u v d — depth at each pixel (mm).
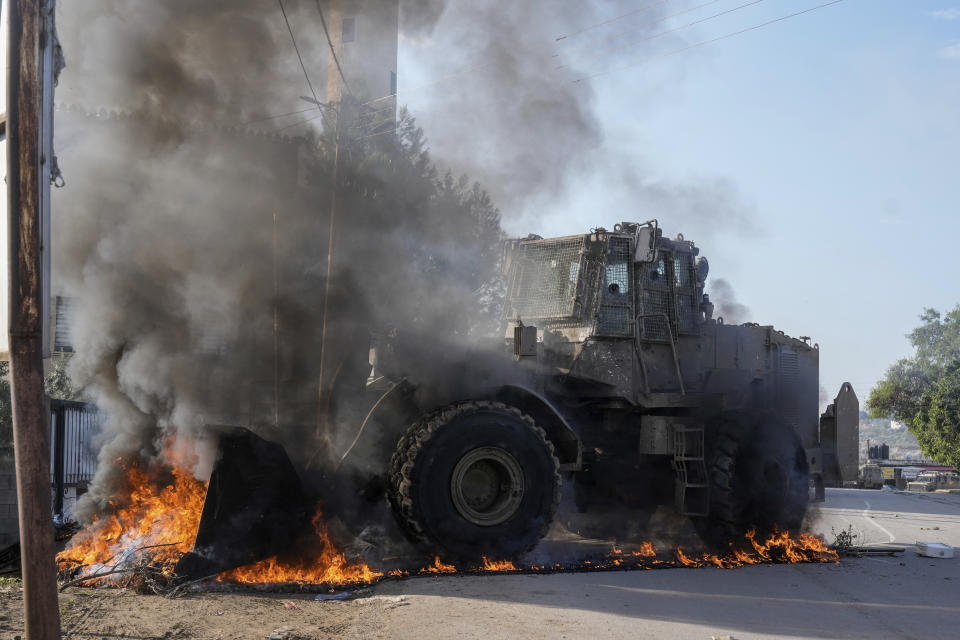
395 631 5152
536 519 7641
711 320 9930
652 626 5566
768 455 8758
